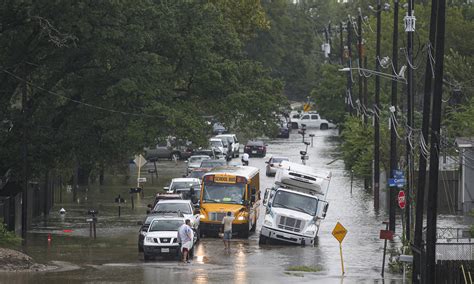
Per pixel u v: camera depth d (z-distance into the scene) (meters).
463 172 137.88
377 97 146.50
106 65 126.81
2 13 112.50
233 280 78.75
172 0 143.00
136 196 163.88
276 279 80.12
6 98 120.44
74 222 131.00
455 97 179.88
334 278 82.25
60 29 115.75
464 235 99.25
